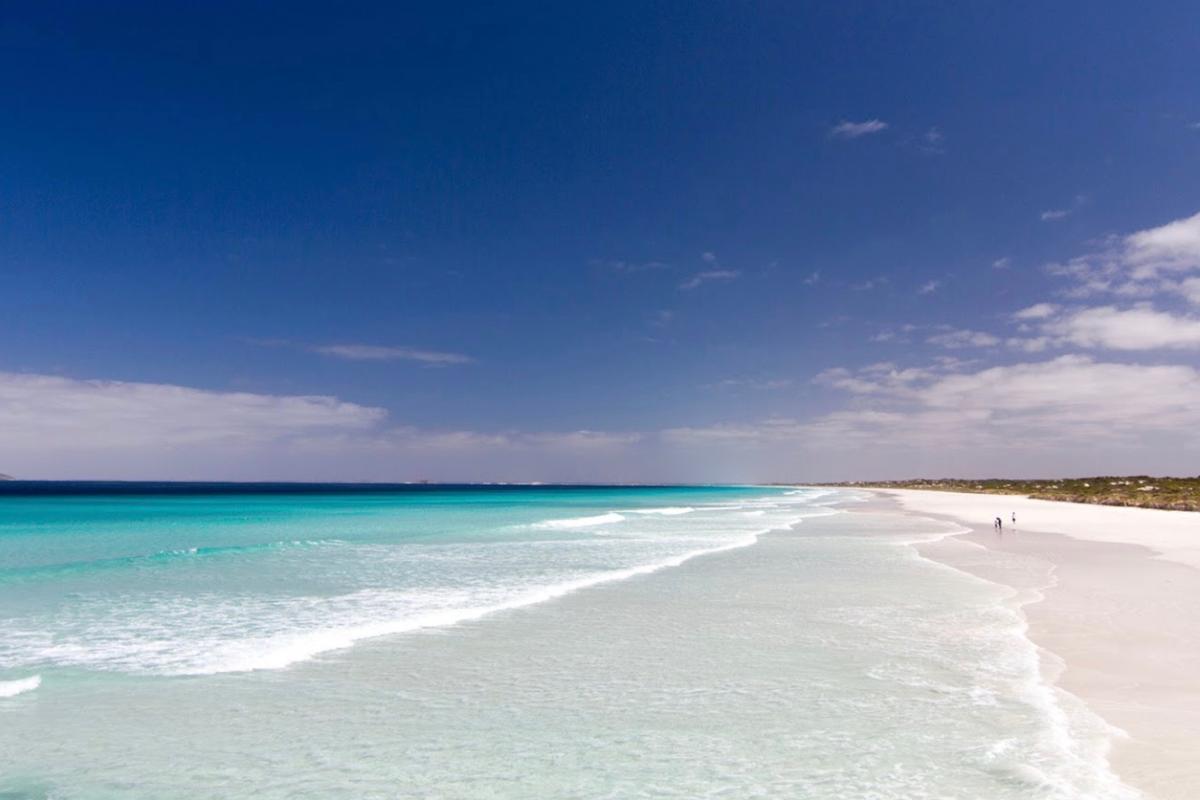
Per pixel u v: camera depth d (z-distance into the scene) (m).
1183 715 8.50
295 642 12.48
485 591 17.73
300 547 28.59
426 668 10.98
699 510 65.38
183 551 26.73
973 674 10.41
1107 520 44.34
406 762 7.60
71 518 49.44
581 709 9.17
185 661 11.30
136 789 7.00
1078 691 9.48
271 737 8.29
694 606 15.69
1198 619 13.80
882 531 37.25
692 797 6.72
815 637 12.80
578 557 25.09
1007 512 56.56
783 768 7.32
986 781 6.88
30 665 11.07
